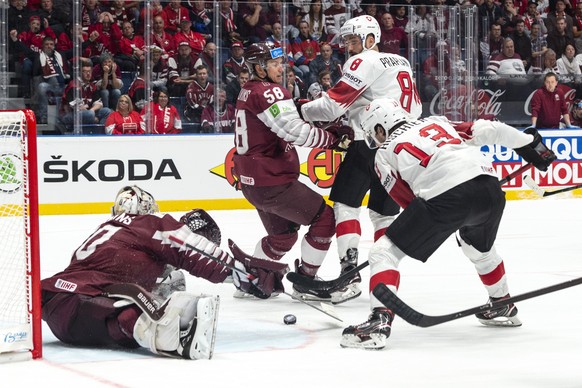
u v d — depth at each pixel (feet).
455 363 17.70
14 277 21.39
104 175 48.29
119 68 50.06
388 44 52.06
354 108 24.82
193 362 17.70
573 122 57.31
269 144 24.81
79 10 48.42
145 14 49.24
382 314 19.13
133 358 18.03
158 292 20.21
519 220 45.09
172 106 50.44
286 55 51.80
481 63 56.75
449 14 52.95
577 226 42.68
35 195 18.06
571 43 58.90
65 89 49.29
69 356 18.25
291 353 18.62
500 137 20.61
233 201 50.57
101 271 18.90
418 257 19.19
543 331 20.86
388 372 16.90
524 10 61.67
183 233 19.16
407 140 19.21
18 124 19.17
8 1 48.52
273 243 25.90
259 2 52.11
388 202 24.80
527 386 15.87
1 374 16.78
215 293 26.58
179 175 49.55
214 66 50.85
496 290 21.12
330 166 51.47
